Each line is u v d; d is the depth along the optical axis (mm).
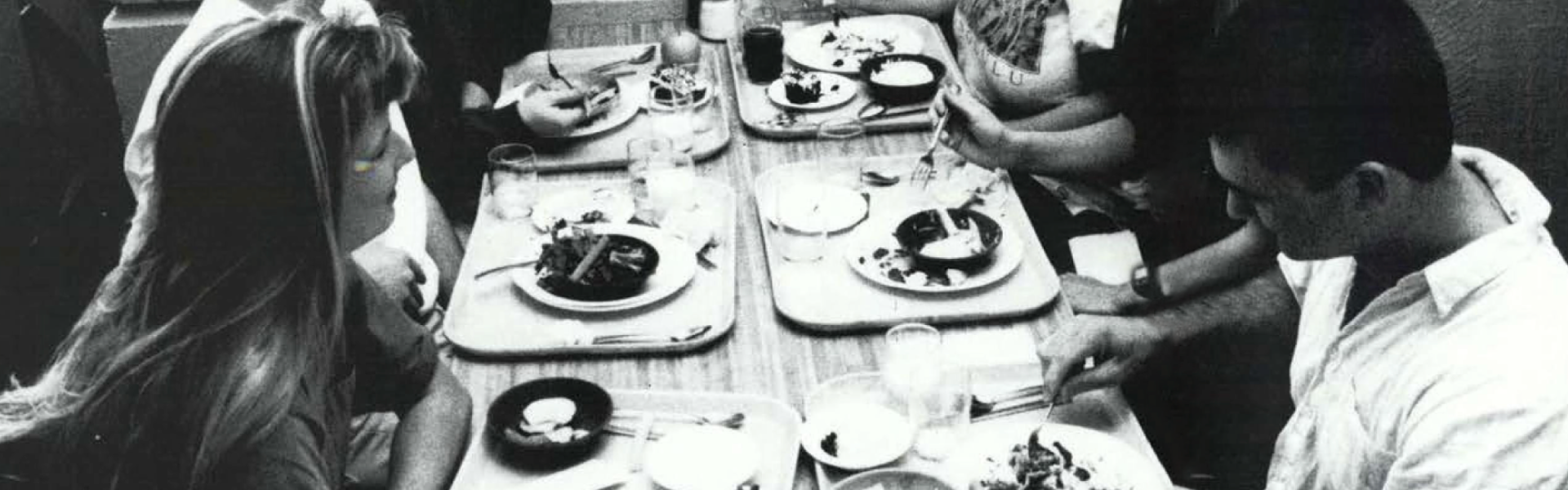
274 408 1310
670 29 3260
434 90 2789
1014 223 2234
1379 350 1374
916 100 2709
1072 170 2549
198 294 1302
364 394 1770
